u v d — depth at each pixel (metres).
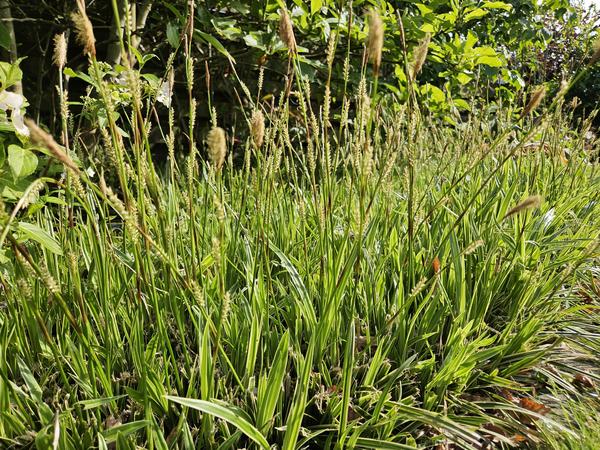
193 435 0.38
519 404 0.48
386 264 0.56
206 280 0.45
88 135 0.88
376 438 0.40
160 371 0.40
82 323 0.40
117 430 0.33
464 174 0.46
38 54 1.08
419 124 0.52
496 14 1.31
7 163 0.41
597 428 0.42
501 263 0.59
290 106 1.26
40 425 0.37
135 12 1.02
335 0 0.96
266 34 0.88
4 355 0.37
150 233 0.48
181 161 0.88
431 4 1.04
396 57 1.09
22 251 0.29
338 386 0.43
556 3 1.32
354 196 0.68
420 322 0.50
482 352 0.47
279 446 0.38
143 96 0.58
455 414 0.46
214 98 1.27
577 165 0.95
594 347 0.57
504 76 1.20
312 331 0.41
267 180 0.51
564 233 0.71
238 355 0.43
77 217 0.54
